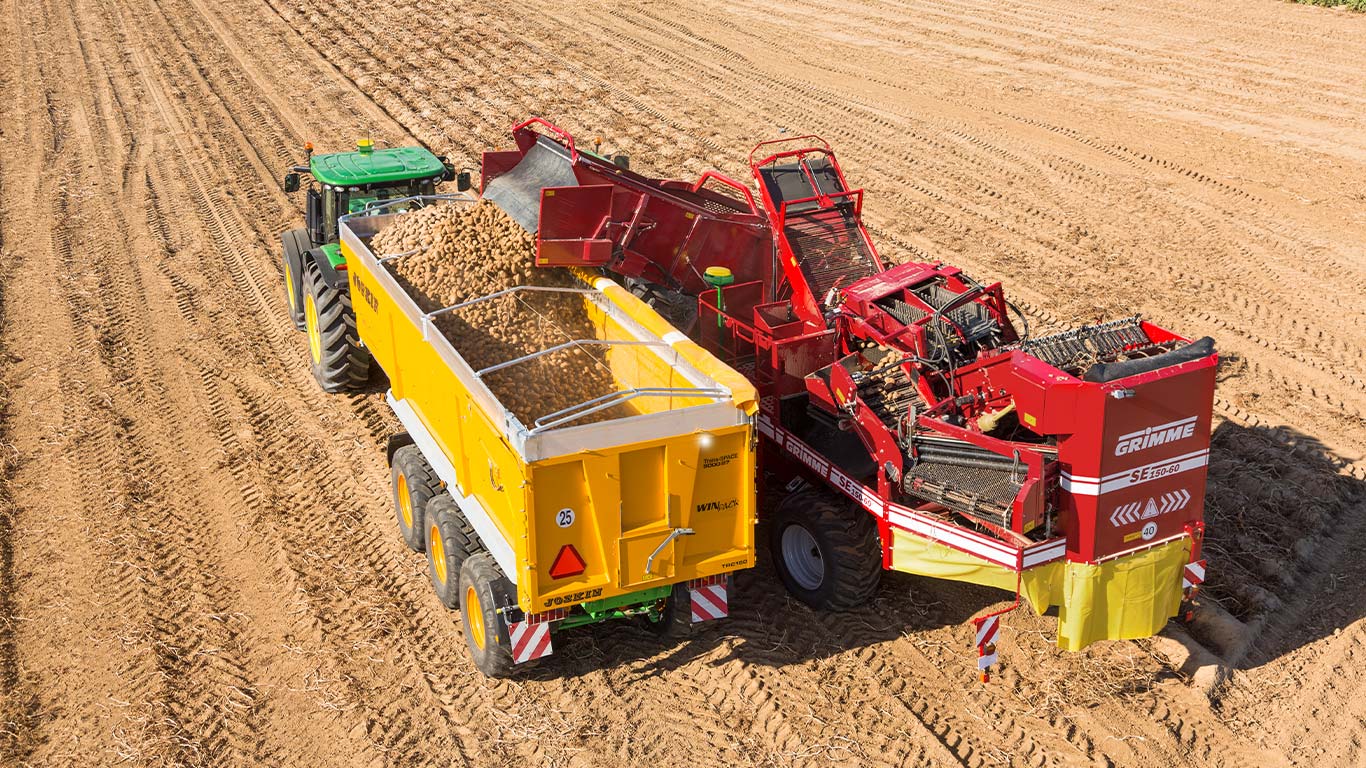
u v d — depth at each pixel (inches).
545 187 344.2
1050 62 846.5
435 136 721.0
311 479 382.9
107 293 523.5
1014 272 525.0
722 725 274.7
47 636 307.1
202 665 296.4
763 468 339.6
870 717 275.9
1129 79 803.4
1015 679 287.6
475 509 286.8
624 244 341.4
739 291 353.4
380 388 445.1
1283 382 429.4
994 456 269.9
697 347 287.7
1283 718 274.1
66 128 751.1
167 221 607.5
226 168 679.7
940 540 276.5
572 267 352.5
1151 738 268.1
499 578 277.4
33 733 274.2
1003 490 267.4
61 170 679.7
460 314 337.1
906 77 821.2
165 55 902.4
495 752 267.7
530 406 310.8
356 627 310.8
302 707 282.7
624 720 276.7
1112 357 287.3
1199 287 510.3
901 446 286.2
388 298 343.6
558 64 861.8
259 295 524.1
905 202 609.6
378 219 402.6
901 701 280.7
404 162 450.0
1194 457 265.6
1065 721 273.6
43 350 470.6
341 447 402.3
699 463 264.5
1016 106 755.4
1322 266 532.1
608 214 337.1
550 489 250.5
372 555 343.0
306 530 354.6
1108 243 558.3
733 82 815.7
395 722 277.3
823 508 297.6
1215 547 334.3
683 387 289.1
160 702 282.7
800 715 277.0
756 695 283.7
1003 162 664.4
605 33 941.2
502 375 319.3
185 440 406.3
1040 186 629.9
